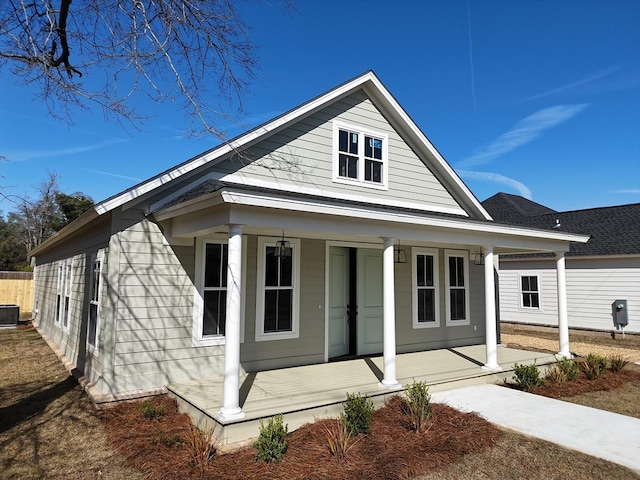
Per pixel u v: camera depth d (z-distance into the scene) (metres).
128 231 6.25
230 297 4.90
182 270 6.65
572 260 16.52
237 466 4.03
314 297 8.07
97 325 6.62
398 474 3.89
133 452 4.39
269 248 7.58
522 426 5.23
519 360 8.70
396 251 9.57
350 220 6.09
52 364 8.96
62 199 32.34
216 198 4.91
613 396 6.86
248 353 7.18
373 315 9.11
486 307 7.92
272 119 7.53
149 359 6.24
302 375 6.91
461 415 5.45
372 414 5.09
